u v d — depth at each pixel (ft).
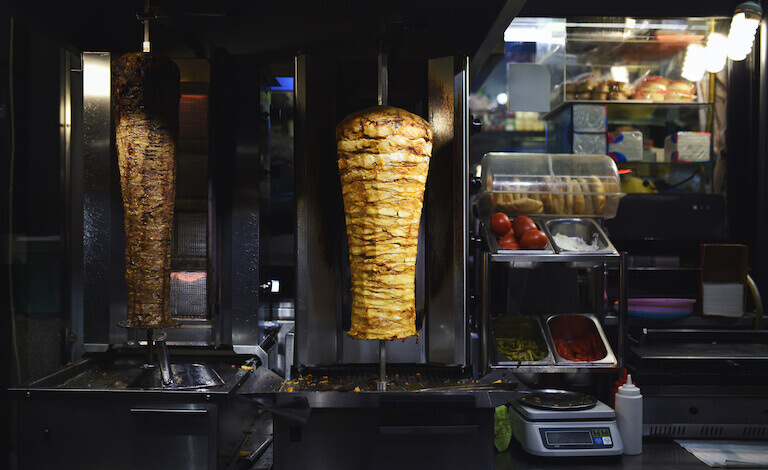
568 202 9.04
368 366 6.75
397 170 5.25
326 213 6.50
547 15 10.37
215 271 7.04
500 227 8.79
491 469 5.54
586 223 9.35
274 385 6.12
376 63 6.71
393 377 6.52
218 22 7.30
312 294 6.52
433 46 7.27
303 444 5.53
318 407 5.47
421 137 5.35
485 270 8.35
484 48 7.02
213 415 5.38
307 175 6.46
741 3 10.20
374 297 5.33
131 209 5.50
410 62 6.72
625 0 10.36
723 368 8.57
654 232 10.44
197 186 7.19
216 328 7.03
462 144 6.56
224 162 7.10
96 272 6.97
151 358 6.05
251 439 7.09
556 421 7.88
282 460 5.53
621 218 10.39
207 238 7.00
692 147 10.87
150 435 5.40
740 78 10.68
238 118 7.14
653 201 10.43
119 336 7.02
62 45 7.25
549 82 10.82
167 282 5.66
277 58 7.67
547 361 8.54
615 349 9.57
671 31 11.02
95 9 7.13
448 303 6.58
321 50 7.46
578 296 9.89
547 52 11.23
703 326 10.01
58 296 8.89
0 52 8.68
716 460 7.82
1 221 8.79
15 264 8.83
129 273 5.54
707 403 8.59
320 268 6.52
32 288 8.87
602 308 9.52
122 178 5.57
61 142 8.71
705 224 10.49
